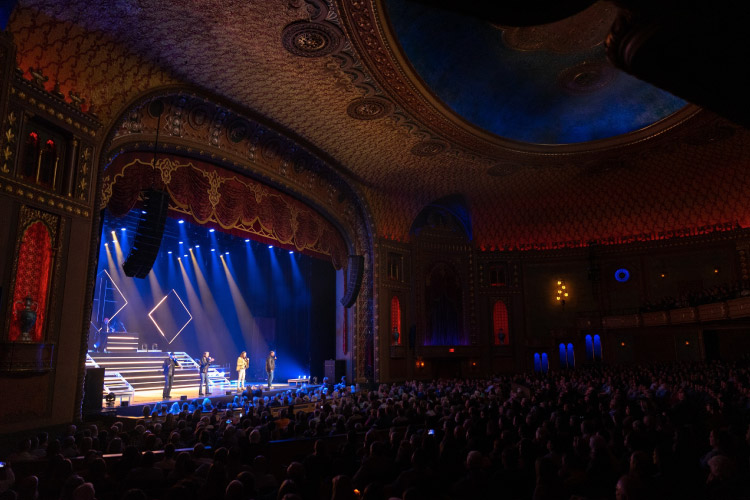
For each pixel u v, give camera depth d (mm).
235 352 29344
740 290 19781
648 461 4980
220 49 13422
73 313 11094
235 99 16062
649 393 14625
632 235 27469
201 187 16828
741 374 16781
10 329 9648
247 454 7027
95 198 11992
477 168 23062
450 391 18125
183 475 5613
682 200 25688
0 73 7648
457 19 15375
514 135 21594
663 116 20281
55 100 10789
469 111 19547
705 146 22484
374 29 13078
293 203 20812
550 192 26812
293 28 12711
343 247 23922
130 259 13289
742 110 3223
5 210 9680
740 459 5621
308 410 15516
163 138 15289
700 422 9828
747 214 24531
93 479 5258
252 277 29984
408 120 18078
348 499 4289
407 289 25688
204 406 14133
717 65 2951
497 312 28594
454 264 28359
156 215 13500
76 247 11305
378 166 21891
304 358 27875
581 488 5309
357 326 23625
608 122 21266
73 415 10875
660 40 2816
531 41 16953
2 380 9398
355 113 17406
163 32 12422
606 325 26250
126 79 13180
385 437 8508
